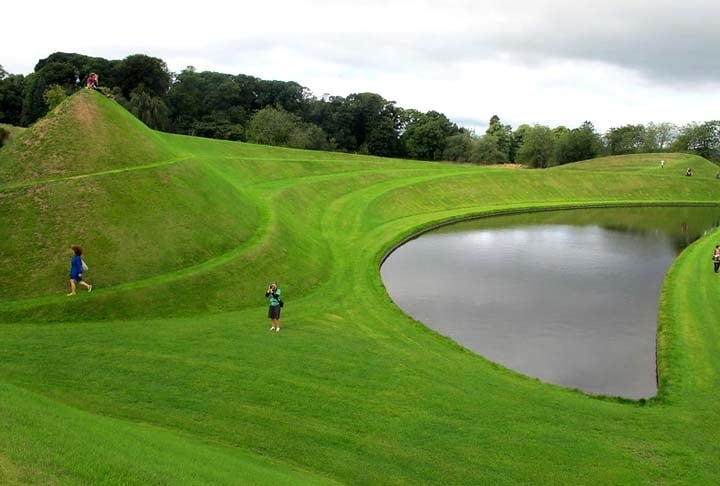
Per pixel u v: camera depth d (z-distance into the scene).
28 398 17.16
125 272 33.75
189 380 23.36
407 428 21.20
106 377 22.80
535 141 169.75
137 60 138.62
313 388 23.84
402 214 74.50
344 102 189.75
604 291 46.06
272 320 31.48
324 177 80.31
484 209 84.19
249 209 48.56
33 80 126.19
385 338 31.69
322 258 47.09
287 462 18.30
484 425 21.89
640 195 103.38
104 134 42.03
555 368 30.91
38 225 34.28
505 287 46.44
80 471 12.80
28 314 29.03
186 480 13.97
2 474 11.71
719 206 102.50
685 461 19.91
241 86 180.75
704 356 30.42
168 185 40.91
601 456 20.05
